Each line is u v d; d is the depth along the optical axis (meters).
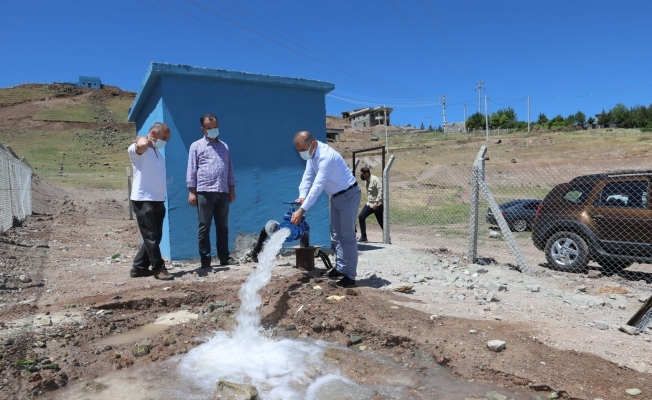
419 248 9.14
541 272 6.89
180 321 4.62
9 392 3.12
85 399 3.09
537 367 3.43
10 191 10.94
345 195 5.43
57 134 56.34
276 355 3.77
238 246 7.28
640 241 6.40
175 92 6.77
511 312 4.71
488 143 56.06
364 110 105.38
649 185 6.47
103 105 77.75
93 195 23.97
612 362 3.49
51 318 4.47
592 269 7.26
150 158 5.73
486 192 7.23
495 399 3.08
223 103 7.16
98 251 8.30
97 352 3.79
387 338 4.05
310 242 7.93
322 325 4.30
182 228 6.84
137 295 5.11
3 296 5.09
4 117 64.25
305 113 7.94
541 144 51.59
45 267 6.65
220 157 6.32
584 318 4.56
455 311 4.72
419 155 47.06
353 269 5.59
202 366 3.58
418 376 3.45
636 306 5.07
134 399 3.09
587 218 6.89
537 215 7.57
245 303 4.58
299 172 7.85
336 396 3.14
